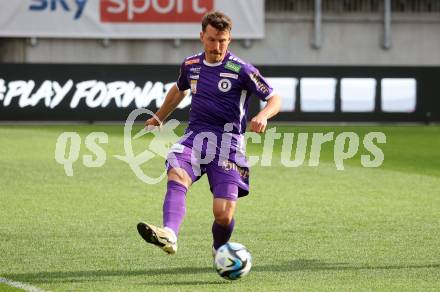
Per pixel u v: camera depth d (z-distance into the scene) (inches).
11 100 2839.6
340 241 976.3
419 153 2063.2
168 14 3112.7
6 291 724.0
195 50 3181.6
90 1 3100.4
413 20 3218.5
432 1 3221.0
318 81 2933.1
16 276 785.6
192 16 3117.6
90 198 1298.0
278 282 766.5
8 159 1793.8
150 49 3174.2
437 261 866.1
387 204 1272.1
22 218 1119.0
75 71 2859.3
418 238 999.0
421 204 1275.8
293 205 1251.8
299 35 3206.2
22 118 2839.6
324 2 3216.0
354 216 1157.1
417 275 799.7
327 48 3216.0
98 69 2869.1
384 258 880.9
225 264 732.7
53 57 3147.1
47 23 3095.5
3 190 1373.0
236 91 761.6
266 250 920.9
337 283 764.0
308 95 2933.1
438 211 1208.8
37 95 2847.0
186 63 776.3
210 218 1130.7
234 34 3132.4
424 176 1621.6
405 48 3228.3
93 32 3102.9
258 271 813.9
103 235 1001.5
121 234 1008.2
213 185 759.1
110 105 2881.4
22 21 3083.2
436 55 3230.8
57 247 927.7
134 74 2888.8
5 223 1081.4
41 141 2201.0
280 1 3201.3
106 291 727.7
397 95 2960.1
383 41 3213.6
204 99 764.6
